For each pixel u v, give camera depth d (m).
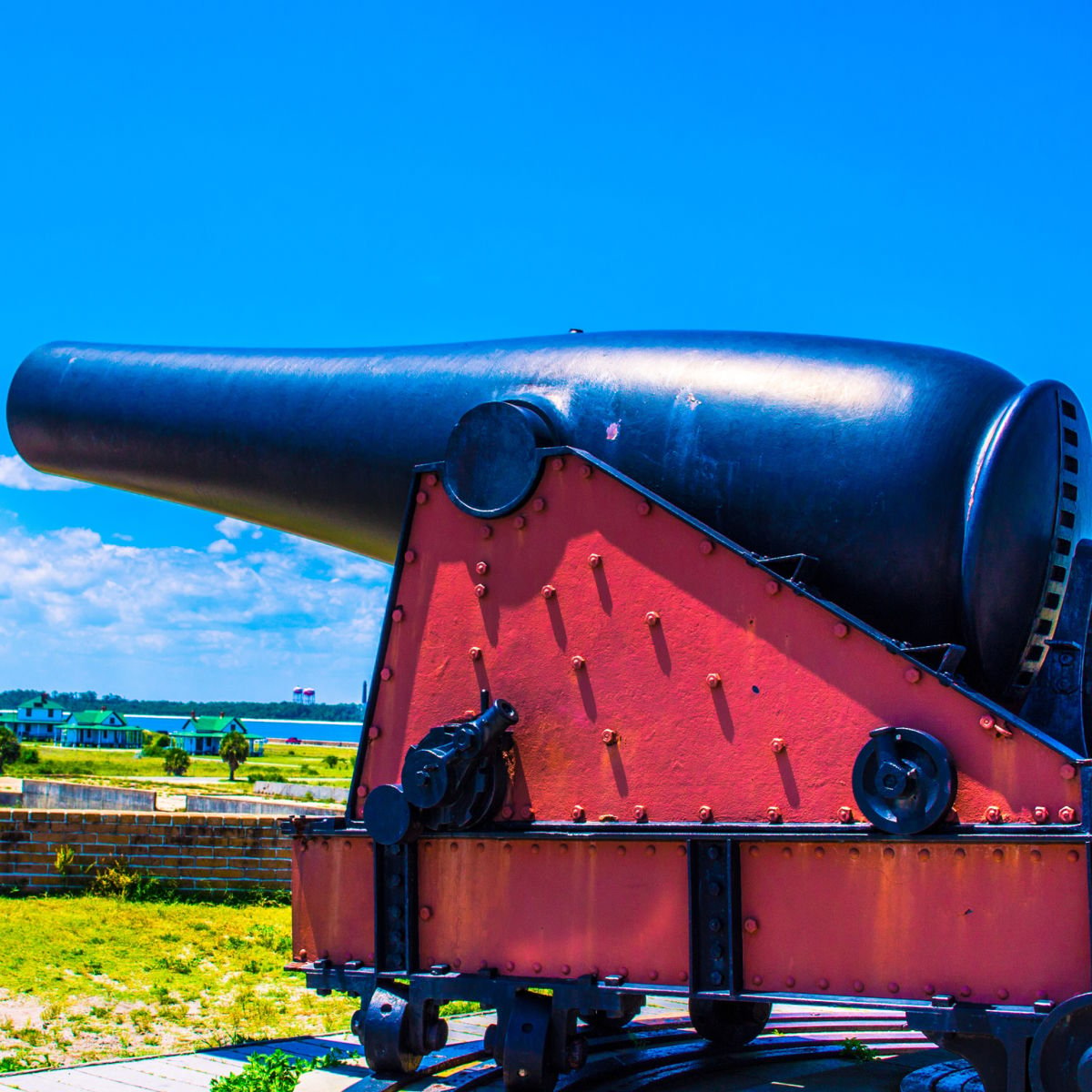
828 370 4.33
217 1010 7.01
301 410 5.34
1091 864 3.32
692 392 4.46
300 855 4.58
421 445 4.96
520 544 4.37
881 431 4.11
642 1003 5.43
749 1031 5.22
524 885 4.14
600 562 4.21
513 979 4.12
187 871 11.88
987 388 4.17
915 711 3.66
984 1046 3.49
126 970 8.23
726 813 3.89
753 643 3.93
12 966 8.10
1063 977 3.35
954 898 3.51
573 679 4.20
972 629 3.95
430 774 4.15
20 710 136.62
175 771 58.69
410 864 4.32
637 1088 4.52
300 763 87.81
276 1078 4.51
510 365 4.89
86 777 47.41
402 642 4.56
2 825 11.82
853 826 3.66
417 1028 4.39
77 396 6.02
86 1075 4.83
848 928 3.64
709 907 3.82
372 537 5.39
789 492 4.19
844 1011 6.50
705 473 4.32
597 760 4.12
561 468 4.33
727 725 3.93
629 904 3.97
